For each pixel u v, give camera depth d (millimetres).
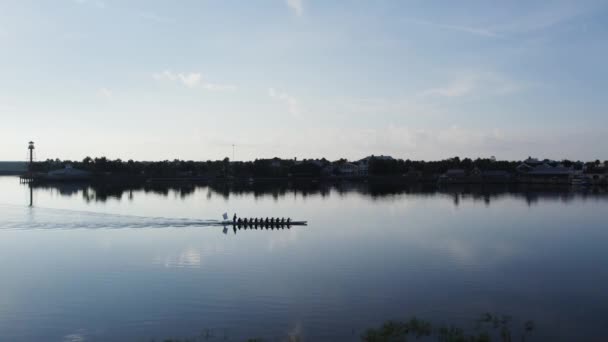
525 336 33938
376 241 72750
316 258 59750
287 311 39125
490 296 43500
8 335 34594
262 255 61562
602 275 51375
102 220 96000
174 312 39031
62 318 37875
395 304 41031
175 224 90625
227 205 136625
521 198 161000
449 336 33375
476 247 67750
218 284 47156
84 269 53562
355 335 34000
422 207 130000
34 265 55531
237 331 34875
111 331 35188
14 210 118812
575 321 37062
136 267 54500
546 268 54625
